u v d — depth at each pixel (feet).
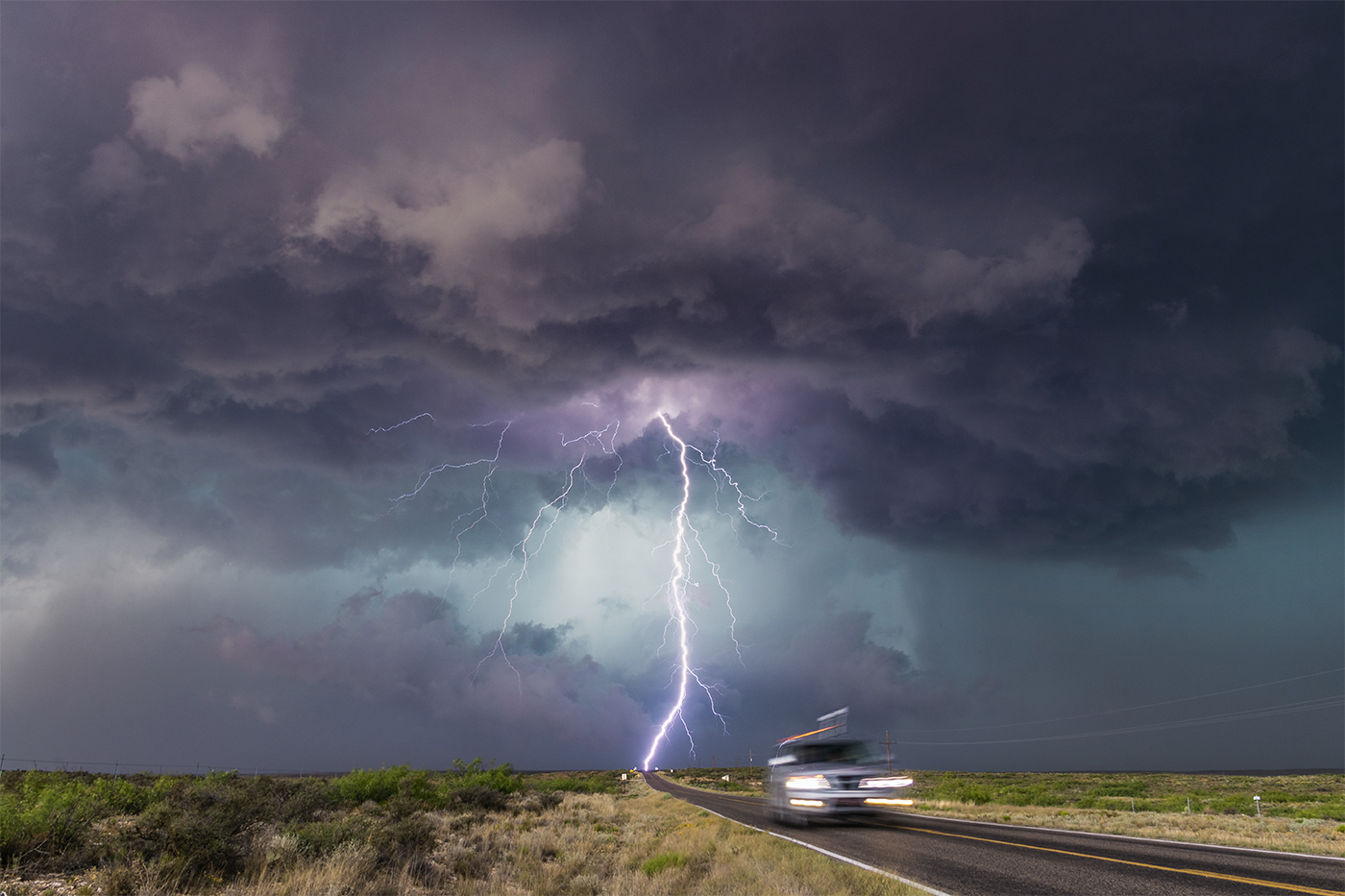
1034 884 32.27
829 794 58.80
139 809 60.29
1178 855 41.68
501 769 126.72
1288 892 29.53
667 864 40.86
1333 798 135.03
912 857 41.34
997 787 169.89
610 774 389.39
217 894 30.55
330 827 42.55
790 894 30.12
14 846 35.94
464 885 34.96
